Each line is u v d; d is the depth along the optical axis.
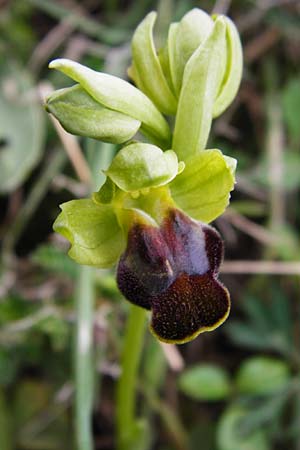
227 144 0.20
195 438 0.17
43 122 0.18
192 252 0.13
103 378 0.18
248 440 0.17
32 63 0.19
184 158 0.13
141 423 0.15
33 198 0.18
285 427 0.17
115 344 0.17
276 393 0.17
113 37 0.19
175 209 0.13
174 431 0.17
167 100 0.13
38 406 0.17
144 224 0.13
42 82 0.19
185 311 0.12
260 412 0.17
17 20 0.19
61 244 0.17
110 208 0.13
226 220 0.19
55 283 0.18
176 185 0.13
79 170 0.17
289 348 0.17
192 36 0.13
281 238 0.18
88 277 0.15
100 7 0.20
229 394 0.17
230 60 0.13
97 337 0.17
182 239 0.13
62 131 0.17
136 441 0.15
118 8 0.20
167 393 0.18
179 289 0.13
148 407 0.17
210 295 0.13
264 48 0.19
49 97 0.12
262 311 0.17
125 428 0.15
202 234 0.13
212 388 0.17
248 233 0.19
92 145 0.17
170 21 0.19
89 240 0.13
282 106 0.19
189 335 0.12
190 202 0.13
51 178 0.18
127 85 0.12
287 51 0.20
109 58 0.18
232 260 0.19
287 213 0.19
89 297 0.15
